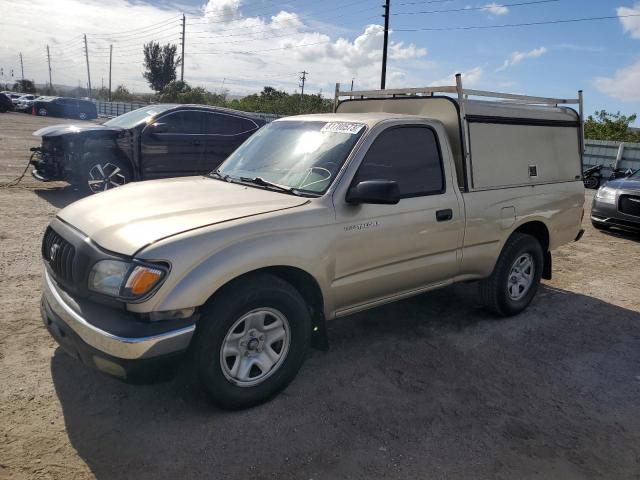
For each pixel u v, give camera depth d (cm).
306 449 289
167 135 910
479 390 366
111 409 312
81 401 318
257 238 307
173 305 276
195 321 284
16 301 454
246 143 459
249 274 313
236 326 304
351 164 361
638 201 889
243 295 300
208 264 285
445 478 275
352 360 398
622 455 304
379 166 378
